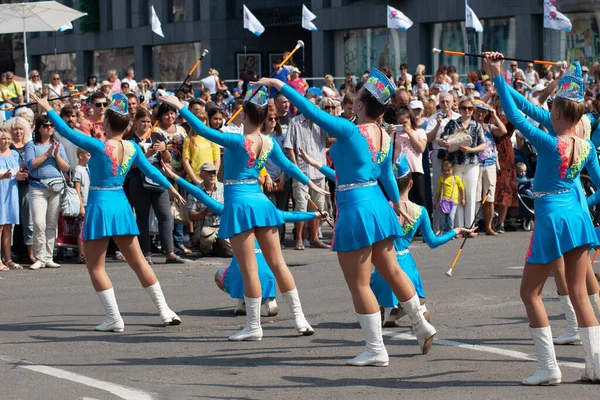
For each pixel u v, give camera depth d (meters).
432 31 39.75
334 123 7.96
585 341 7.59
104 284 9.82
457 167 16.98
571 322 9.05
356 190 8.04
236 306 11.12
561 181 7.49
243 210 9.17
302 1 46.44
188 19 47.91
